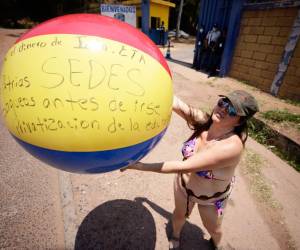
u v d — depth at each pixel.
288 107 5.28
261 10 6.27
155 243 2.13
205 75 8.53
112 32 1.06
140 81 1.04
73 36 0.99
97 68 0.96
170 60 11.67
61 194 2.55
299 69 5.39
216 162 1.32
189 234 2.24
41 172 2.93
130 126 1.04
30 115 0.99
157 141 1.29
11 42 12.27
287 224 2.46
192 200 1.67
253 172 3.22
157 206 2.53
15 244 2.01
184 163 1.34
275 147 4.05
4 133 3.83
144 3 14.30
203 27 9.13
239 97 1.30
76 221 2.27
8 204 2.40
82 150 1.03
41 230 2.15
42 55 0.97
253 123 4.57
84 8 24.30
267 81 6.39
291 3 5.37
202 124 1.67
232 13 7.06
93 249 2.02
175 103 1.73
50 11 24.88
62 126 0.97
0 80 1.17
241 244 2.19
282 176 3.24
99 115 0.97
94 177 2.88
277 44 5.91
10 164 3.05
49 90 0.95
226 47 7.59
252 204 2.67
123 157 1.14
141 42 1.13
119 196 2.62
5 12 22.50
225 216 2.49
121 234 2.18
